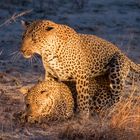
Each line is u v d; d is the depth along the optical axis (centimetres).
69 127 1180
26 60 1841
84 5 2848
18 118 1255
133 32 2414
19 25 2388
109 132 1166
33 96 1253
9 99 1398
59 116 1282
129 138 1157
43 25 1302
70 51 1309
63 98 1292
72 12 2730
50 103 1267
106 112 1316
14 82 1577
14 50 1997
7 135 1152
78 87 1328
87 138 1159
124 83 1455
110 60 1375
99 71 1365
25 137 1151
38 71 1730
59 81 1340
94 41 1366
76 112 1338
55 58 1309
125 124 1184
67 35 1311
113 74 1362
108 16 2677
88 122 1246
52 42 1301
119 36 2323
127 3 2927
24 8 2716
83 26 2484
